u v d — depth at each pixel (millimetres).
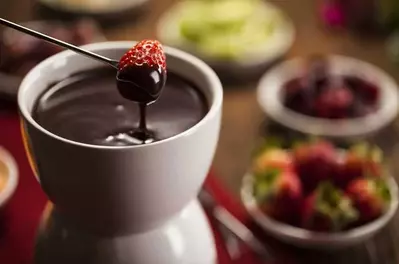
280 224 695
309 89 892
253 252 640
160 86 468
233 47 962
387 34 1025
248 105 896
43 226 533
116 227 493
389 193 723
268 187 721
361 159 728
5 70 874
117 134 482
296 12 1085
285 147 785
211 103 499
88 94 510
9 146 736
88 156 448
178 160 465
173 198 485
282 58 988
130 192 467
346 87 908
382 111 869
